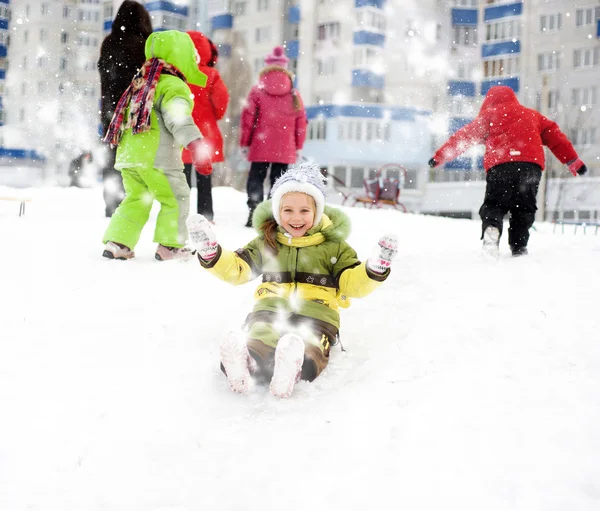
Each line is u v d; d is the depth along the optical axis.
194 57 5.41
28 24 36.62
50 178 33.56
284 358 2.63
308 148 34.75
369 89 34.69
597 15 31.67
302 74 35.53
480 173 34.31
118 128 5.17
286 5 36.56
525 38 33.38
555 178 29.56
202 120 7.61
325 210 3.50
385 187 19.41
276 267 3.33
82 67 37.12
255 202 7.84
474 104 34.19
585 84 32.19
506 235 8.11
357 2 33.41
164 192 5.16
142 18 7.19
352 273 3.22
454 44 34.34
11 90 36.16
